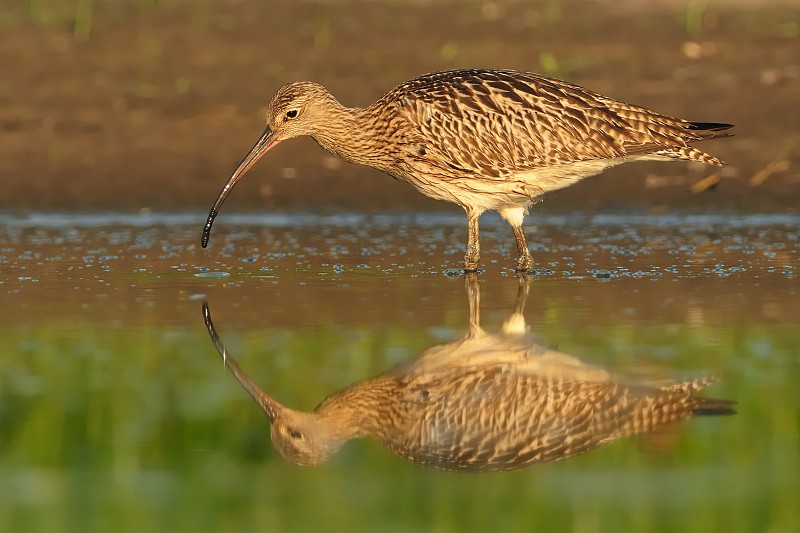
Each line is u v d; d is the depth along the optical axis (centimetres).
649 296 1341
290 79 2200
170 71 2247
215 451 984
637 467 948
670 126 1466
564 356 1150
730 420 1018
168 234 1678
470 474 943
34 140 1997
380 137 1506
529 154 1466
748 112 2038
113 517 855
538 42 2364
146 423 1023
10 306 1318
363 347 1181
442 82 1502
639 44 2347
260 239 1652
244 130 2027
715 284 1391
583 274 1452
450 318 1262
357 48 2350
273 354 1167
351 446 1006
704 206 1783
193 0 2631
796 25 2422
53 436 998
